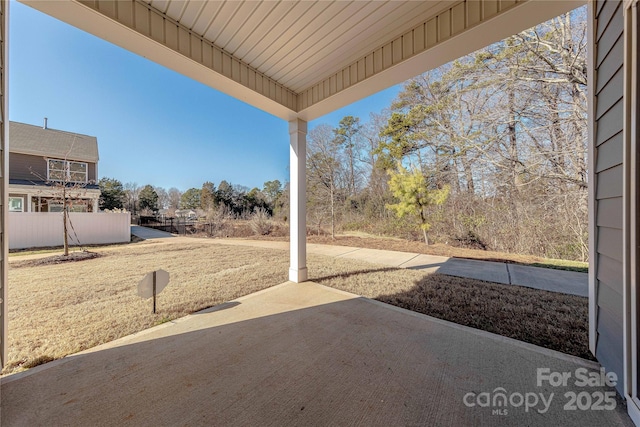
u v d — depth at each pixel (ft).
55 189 24.26
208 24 7.83
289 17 7.54
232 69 9.42
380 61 8.96
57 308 10.12
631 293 4.47
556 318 8.80
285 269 16.69
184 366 6.16
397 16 7.52
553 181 19.02
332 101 11.27
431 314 9.32
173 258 20.26
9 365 6.29
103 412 4.71
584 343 7.13
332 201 32.30
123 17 6.59
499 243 21.11
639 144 4.28
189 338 7.58
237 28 8.00
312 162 35.42
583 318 8.75
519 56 20.26
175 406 4.86
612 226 5.08
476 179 22.77
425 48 7.77
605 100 5.32
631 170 4.42
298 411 4.72
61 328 8.35
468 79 23.22
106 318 9.13
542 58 19.31
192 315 9.37
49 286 13.02
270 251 23.52
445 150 25.21
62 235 24.94
